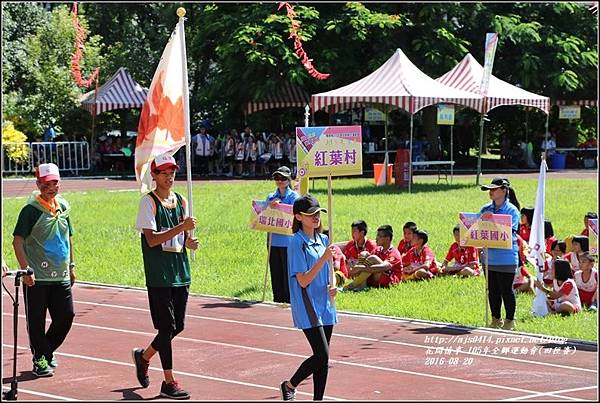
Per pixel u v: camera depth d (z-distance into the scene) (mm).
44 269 11039
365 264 17047
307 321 9531
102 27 53781
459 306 15391
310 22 44062
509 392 10359
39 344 11031
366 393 10312
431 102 32594
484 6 47125
